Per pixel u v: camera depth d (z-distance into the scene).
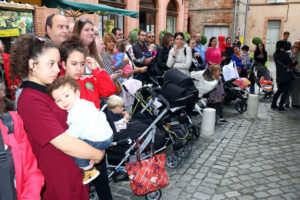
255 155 4.48
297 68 7.04
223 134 5.45
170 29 16.31
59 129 1.50
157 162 2.81
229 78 6.66
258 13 22.59
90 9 7.09
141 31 6.75
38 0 7.22
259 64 8.45
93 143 1.72
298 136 5.38
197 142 4.99
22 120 1.46
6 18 5.81
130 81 4.65
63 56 1.98
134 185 2.71
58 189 1.62
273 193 3.37
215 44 7.70
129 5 11.80
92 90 2.24
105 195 2.47
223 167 4.03
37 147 1.56
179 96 3.63
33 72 1.51
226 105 7.86
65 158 1.64
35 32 6.77
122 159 3.25
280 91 7.17
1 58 2.61
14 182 1.25
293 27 21.69
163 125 3.79
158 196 3.09
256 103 6.54
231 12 19.25
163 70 6.04
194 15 20.84
